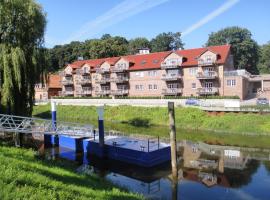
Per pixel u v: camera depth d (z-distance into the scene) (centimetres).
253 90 6806
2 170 1274
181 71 6297
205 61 5944
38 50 2975
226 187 2112
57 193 1159
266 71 10100
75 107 6631
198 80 6094
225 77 5816
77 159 2942
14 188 1095
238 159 2867
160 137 3925
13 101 2780
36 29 2920
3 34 2820
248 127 4103
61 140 3428
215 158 2908
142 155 2630
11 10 2816
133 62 7144
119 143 3036
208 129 4378
